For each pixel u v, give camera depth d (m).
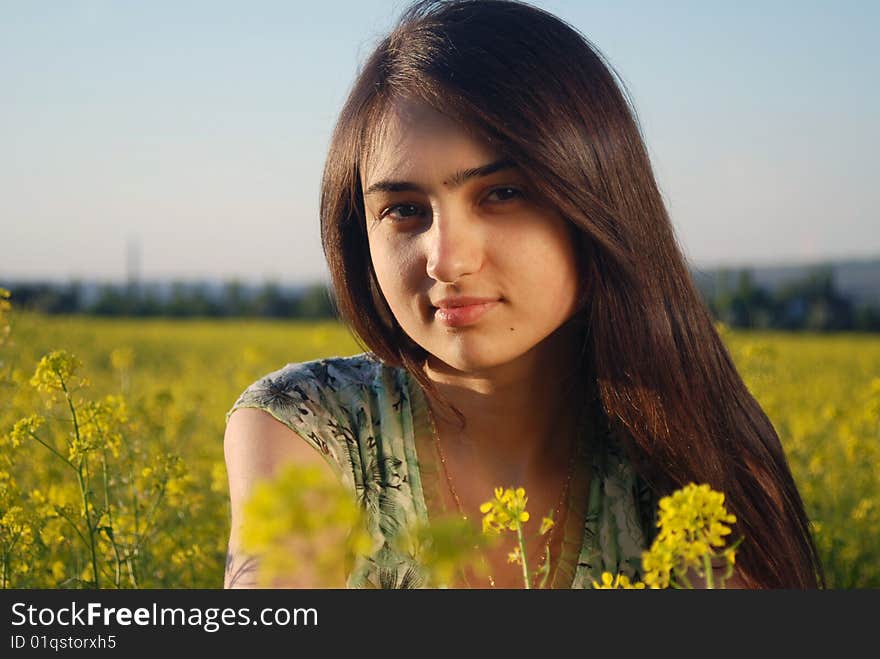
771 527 1.70
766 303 31.62
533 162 1.40
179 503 3.43
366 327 1.70
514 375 1.64
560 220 1.47
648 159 1.62
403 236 1.48
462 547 0.99
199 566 3.34
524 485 1.72
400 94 1.46
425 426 1.73
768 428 1.80
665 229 1.64
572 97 1.46
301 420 1.62
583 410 1.75
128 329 25.12
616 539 1.70
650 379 1.61
